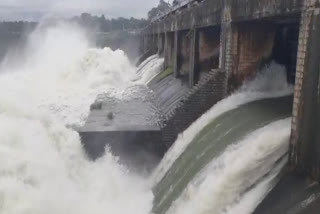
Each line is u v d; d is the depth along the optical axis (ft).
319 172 26.35
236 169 31.58
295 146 29.32
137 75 123.95
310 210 25.00
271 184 29.43
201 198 32.83
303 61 28.78
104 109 69.92
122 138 54.65
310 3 27.96
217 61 69.97
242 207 29.43
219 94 51.85
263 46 49.34
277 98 47.26
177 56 86.02
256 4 41.50
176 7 96.73
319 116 26.32
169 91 78.18
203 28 67.51
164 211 38.29
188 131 51.31
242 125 39.42
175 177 42.57
